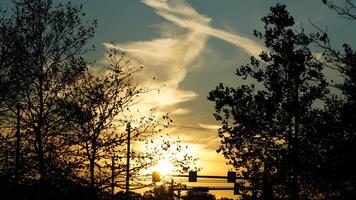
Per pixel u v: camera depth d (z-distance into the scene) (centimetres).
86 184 2331
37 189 2128
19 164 2073
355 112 1758
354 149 1806
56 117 2288
